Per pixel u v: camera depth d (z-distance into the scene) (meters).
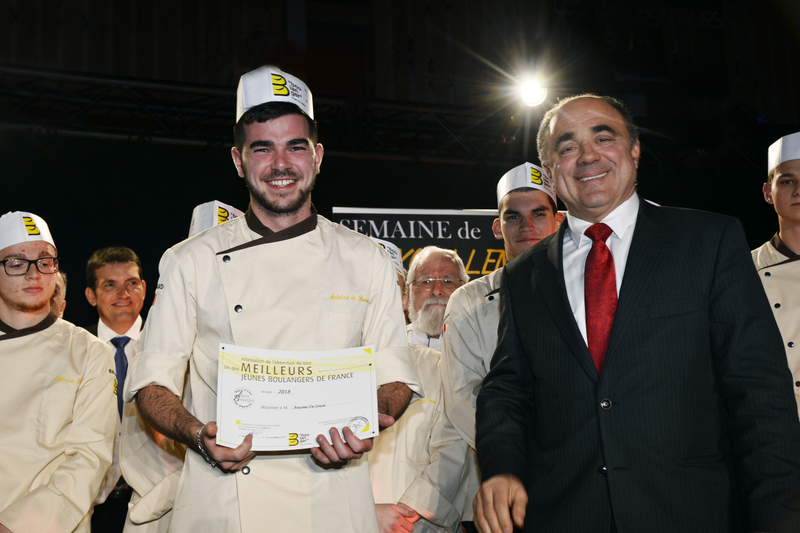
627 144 1.92
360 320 1.83
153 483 2.70
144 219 5.08
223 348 1.56
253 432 1.53
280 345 1.74
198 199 5.22
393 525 2.56
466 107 6.23
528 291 1.90
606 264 1.80
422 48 7.78
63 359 2.87
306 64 7.38
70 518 2.52
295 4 7.48
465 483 2.78
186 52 6.96
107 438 2.79
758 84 8.31
